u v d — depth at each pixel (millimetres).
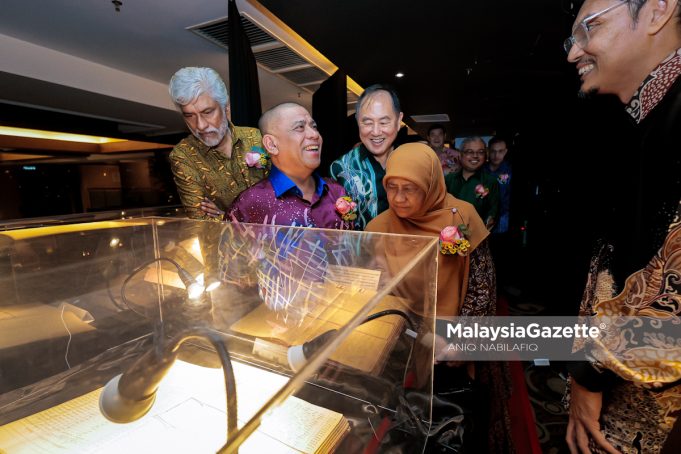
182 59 3180
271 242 736
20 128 3572
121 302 667
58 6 2205
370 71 1421
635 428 624
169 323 620
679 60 533
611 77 637
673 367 554
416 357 551
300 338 499
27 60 2787
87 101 3541
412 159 942
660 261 561
